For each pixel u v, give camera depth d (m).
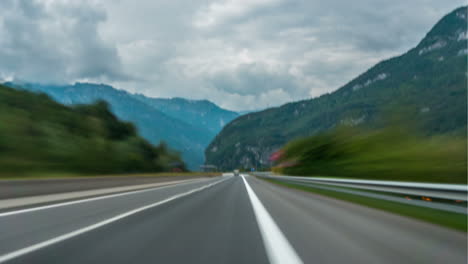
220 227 7.84
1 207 11.07
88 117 67.12
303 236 6.83
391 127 32.44
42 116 54.78
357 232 7.30
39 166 41.44
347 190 16.41
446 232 7.32
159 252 5.38
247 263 4.77
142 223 8.38
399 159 27.88
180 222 8.58
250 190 24.22
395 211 11.23
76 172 46.66
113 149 63.66
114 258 4.99
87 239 6.37
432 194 9.14
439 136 27.75
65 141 51.47
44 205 12.62
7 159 38.56
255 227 7.86
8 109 49.22
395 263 4.83
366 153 33.84
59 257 5.01
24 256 5.05
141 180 29.06
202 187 28.84
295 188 27.73
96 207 11.95
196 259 4.97
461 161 24.75
